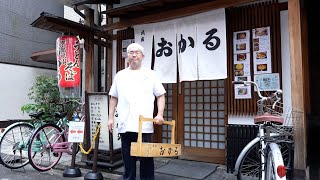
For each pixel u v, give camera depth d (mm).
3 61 11258
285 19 5066
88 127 5773
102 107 5629
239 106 5441
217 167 5512
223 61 5121
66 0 7004
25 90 12031
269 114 3643
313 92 8047
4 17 11312
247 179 4371
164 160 6094
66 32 6051
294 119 4191
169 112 6496
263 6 5234
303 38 5984
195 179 4762
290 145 4031
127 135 3898
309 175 4766
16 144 5762
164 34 5859
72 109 8109
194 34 5453
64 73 5953
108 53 7145
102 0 6785
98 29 6289
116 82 4066
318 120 8148
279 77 5051
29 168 5887
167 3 5559
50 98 8883
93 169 5016
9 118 11391
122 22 6141
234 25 5496
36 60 11547
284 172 2992
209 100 5996
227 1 4965
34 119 6004
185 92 6297
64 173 5266
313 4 6883
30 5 12375
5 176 5270
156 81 3963
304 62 6078
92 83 6266
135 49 3889
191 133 6168
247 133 5051
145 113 3838
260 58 5234
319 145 7535
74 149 5387
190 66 5461
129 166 3920
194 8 5281
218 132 5848
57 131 5938
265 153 3594
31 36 12445
